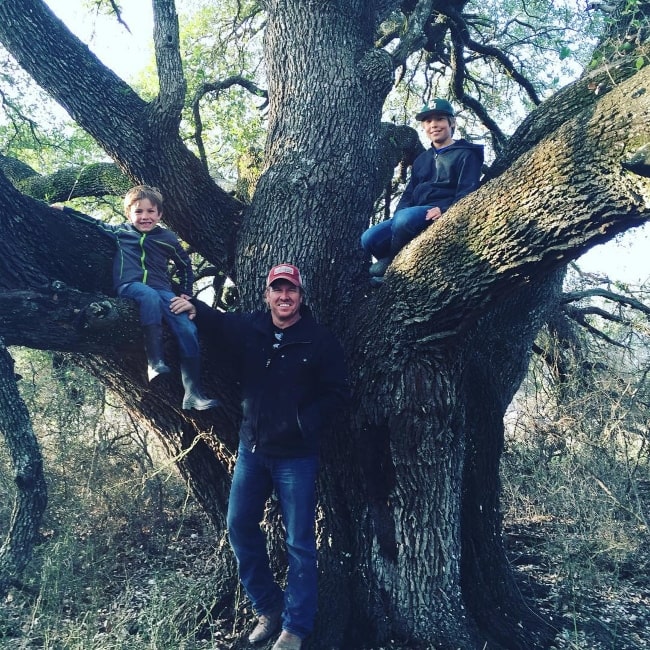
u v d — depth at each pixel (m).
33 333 3.46
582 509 5.80
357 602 4.11
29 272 3.69
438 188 4.14
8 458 6.10
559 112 4.17
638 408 6.57
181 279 4.29
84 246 3.95
